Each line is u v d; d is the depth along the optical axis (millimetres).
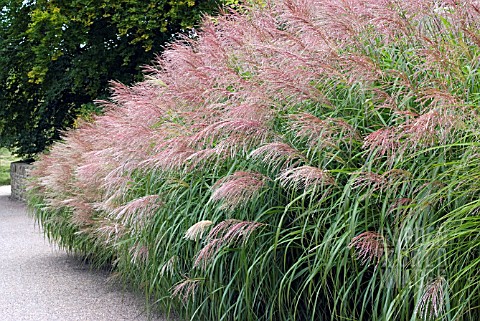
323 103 3207
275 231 3361
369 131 3133
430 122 2355
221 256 3604
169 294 4160
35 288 6035
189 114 3986
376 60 3137
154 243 4121
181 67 4445
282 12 3949
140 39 13336
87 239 6430
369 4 2992
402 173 2643
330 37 3172
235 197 3217
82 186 6012
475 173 2389
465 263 2504
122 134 4270
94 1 13391
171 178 3994
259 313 3637
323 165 3215
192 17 13086
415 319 2395
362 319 3076
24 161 17828
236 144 3275
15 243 9117
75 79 14250
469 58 2650
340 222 2965
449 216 2549
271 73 3137
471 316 2494
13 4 15312
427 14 2932
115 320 4668
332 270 3244
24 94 16969
